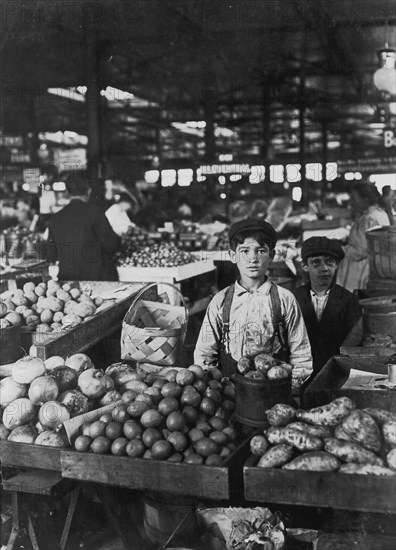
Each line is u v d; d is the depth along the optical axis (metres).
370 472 2.27
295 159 22.41
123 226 7.89
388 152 19.75
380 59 10.55
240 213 12.75
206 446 2.58
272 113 19.42
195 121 18.70
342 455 2.34
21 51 9.66
